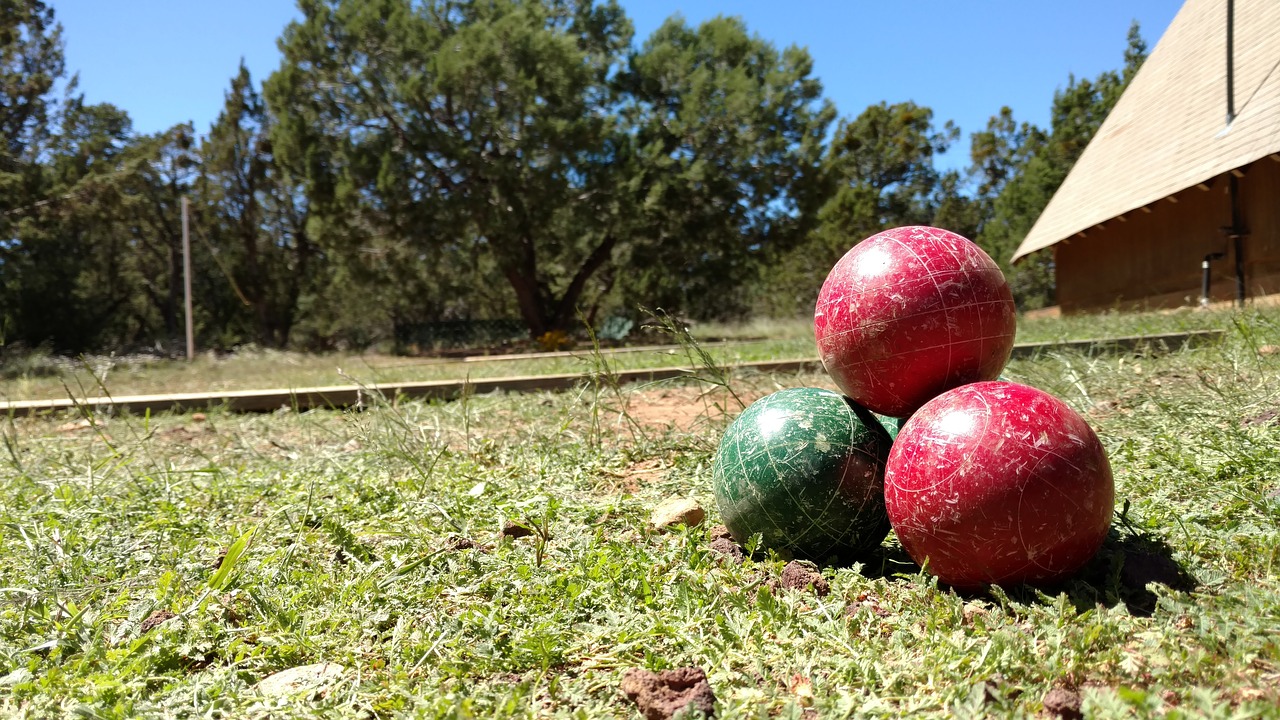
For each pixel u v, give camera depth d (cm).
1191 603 42
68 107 538
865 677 37
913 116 804
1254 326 116
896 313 54
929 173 819
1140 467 65
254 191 611
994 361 55
